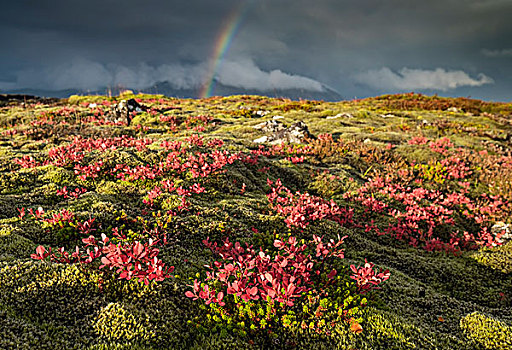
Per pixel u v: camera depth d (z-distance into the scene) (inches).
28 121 1026.1
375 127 1202.0
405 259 385.7
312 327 212.8
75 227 300.0
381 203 505.4
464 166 729.6
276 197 489.7
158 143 650.8
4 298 197.5
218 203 433.7
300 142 840.3
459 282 349.4
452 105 1982.0
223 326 209.2
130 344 183.2
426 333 227.3
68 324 193.6
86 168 460.1
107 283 228.5
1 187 413.1
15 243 271.1
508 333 231.5
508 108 2021.4
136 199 416.2
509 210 562.6
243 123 1139.9
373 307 243.1
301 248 265.3
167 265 275.4
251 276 246.4
